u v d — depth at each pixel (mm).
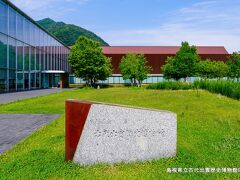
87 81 68750
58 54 74438
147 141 7891
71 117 7605
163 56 92500
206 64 77438
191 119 14844
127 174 6801
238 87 24938
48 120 15719
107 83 90438
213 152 8742
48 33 63719
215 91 28500
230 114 16484
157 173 6914
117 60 91312
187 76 68188
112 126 7645
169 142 8102
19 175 6727
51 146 9375
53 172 6934
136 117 7797
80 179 6457
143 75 75562
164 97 24797
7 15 40062
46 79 63031
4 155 8539
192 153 8547
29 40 50594
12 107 21688
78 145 7551
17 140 10898
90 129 7559
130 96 28281
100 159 7598
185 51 67375
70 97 30969
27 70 49750
